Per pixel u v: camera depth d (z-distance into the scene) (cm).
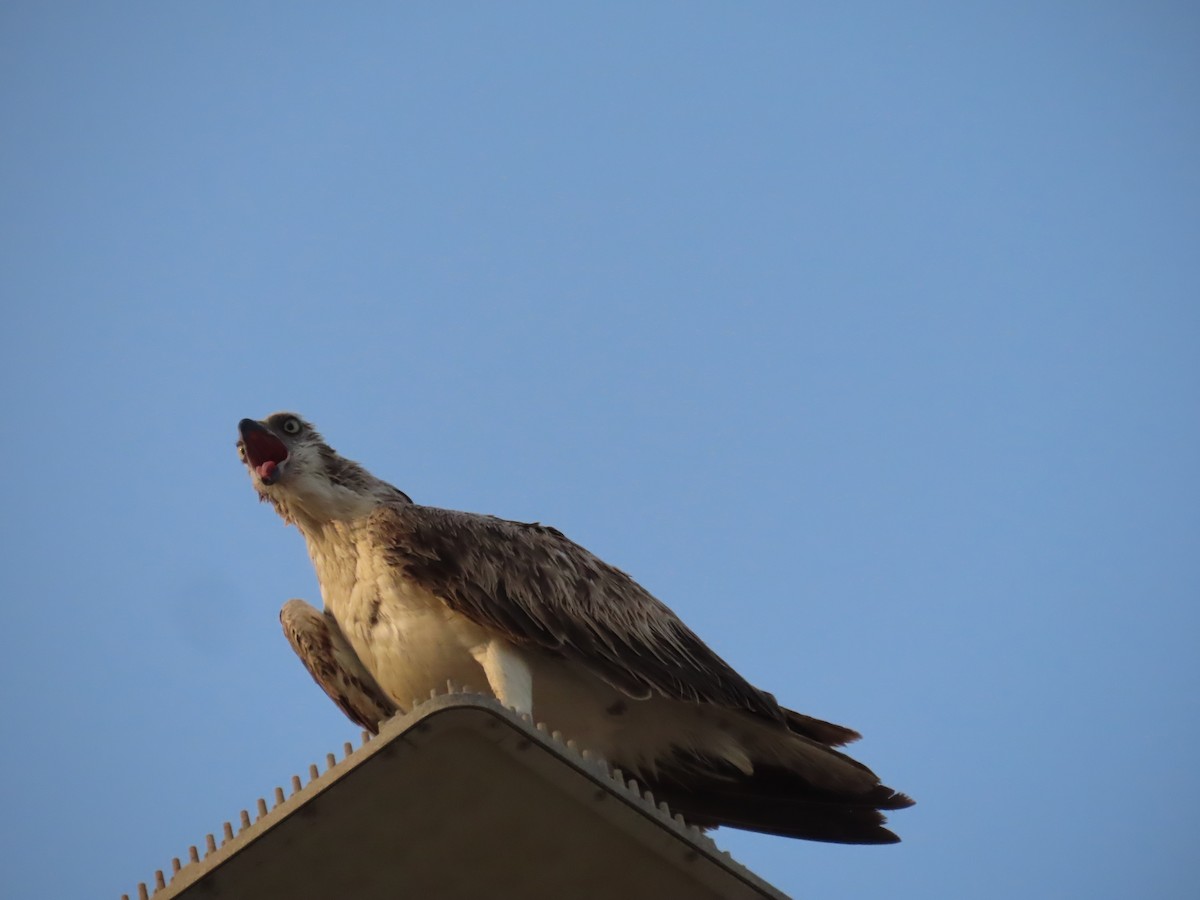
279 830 996
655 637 1441
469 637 1400
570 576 1448
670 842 1071
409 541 1426
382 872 1060
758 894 1105
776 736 1450
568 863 1085
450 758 1002
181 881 1003
